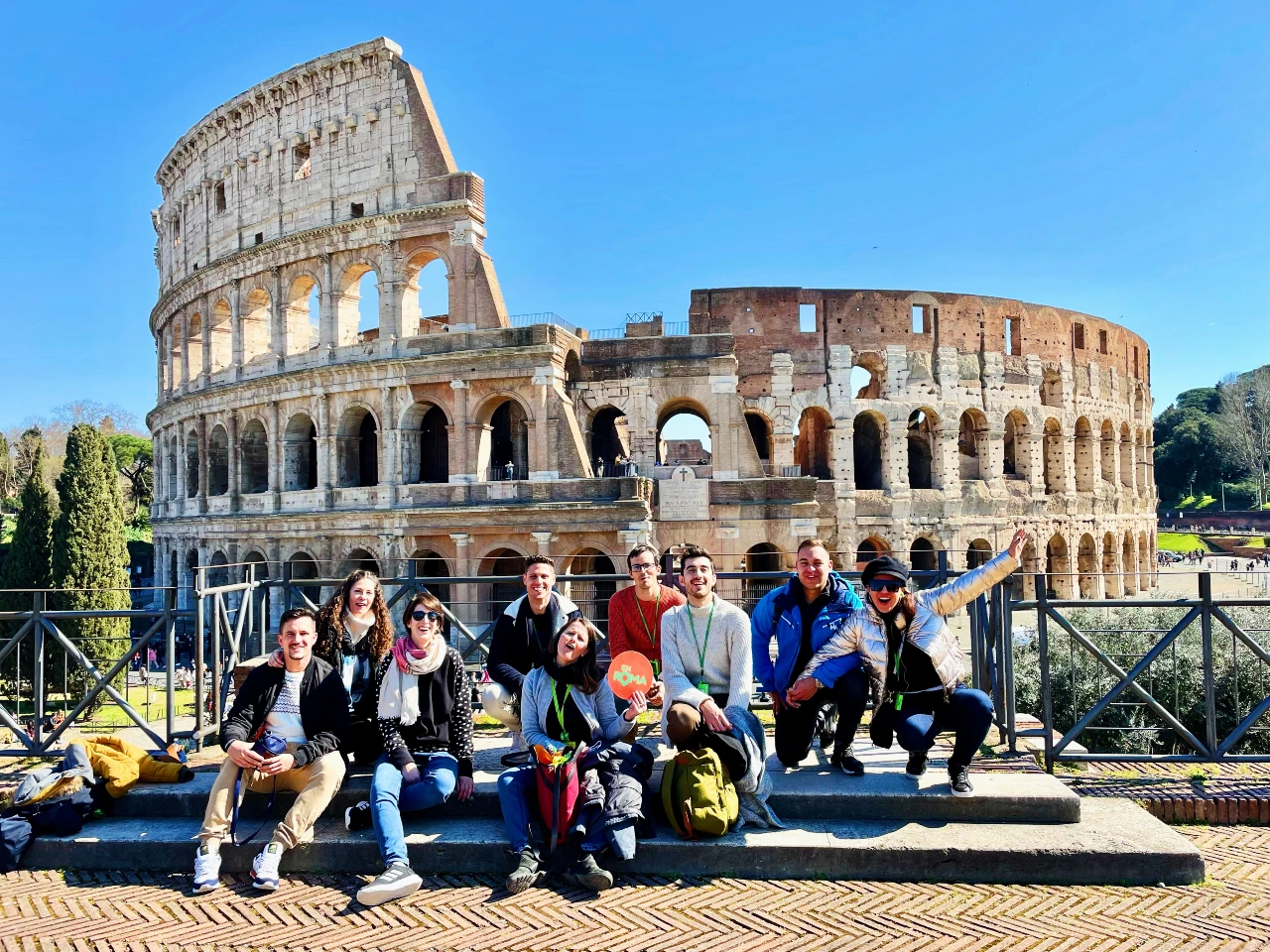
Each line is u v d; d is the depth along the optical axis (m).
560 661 13.80
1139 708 22.02
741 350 62.75
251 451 67.81
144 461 127.44
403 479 58.38
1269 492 144.38
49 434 169.62
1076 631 16.52
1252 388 157.00
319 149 62.69
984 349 66.94
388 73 60.28
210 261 68.12
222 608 19.27
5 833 13.55
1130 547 81.62
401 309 59.41
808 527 55.38
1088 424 74.88
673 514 55.41
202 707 17.97
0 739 23.12
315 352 61.78
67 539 53.19
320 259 61.94
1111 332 79.12
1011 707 16.55
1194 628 25.89
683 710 13.27
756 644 15.38
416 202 58.53
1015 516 67.56
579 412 58.94
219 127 68.69
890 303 64.25
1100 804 14.45
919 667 14.36
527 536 54.94
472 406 56.66
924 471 70.69
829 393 62.97
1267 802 15.02
